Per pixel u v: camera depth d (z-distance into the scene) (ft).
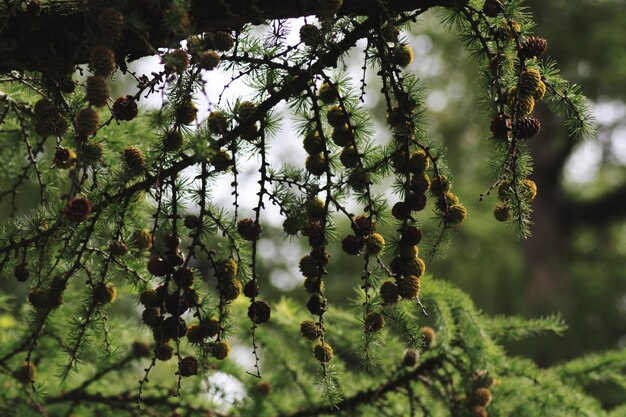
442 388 9.11
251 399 9.41
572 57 32.83
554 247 32.19
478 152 33.42
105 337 7.37
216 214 7.17
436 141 7.11
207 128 6.93
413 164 6.98
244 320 9.62
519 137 6.99
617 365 9.67
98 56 6.54
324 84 7.14
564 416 9.14
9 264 7.32
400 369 9.04
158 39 6.90
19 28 7.02
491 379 8.84
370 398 9.09
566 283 32.32
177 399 9.37
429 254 7.06
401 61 7.14
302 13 6.96
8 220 7.25
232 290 7.05
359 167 6.99
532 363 9.30
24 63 7.13
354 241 7.00
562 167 33.53
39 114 7.23
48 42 7.06
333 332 9.30
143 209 7.97
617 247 35.01
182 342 9.31
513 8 7.07
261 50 7.16
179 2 6.64
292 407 9.51
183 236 7.27
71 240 7.18
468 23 7.20
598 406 9.23
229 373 9.37
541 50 7.02
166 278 7.01
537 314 31.09
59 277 7.16
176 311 6.99
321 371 7.13
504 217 7.06
